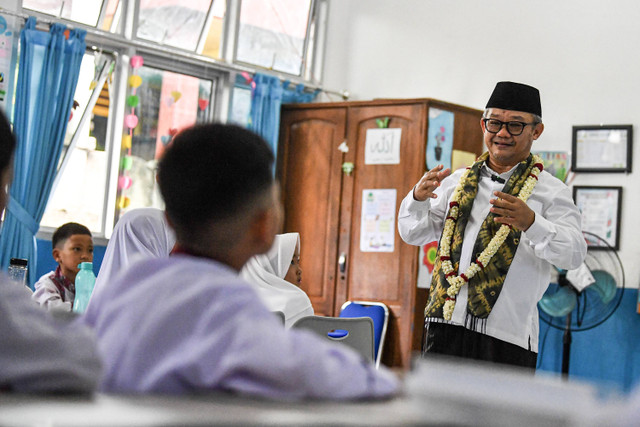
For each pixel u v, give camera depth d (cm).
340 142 659
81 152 619
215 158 117
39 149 573
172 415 69
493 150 327
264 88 673
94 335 93
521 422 68
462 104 661
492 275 307
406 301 622
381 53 700
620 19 600
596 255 556
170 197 119
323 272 654
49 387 87
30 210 568
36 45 578
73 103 606
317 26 727
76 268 422
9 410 68
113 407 72
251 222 118
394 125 643
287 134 679
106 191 628
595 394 68
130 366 100
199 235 118
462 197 326
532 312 310
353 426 70
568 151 605
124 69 632
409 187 633
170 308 102
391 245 633
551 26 625
